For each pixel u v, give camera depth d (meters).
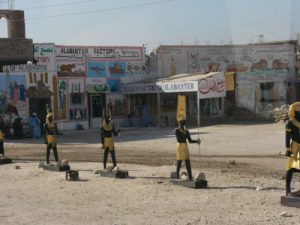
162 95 47.56
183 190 13.91
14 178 17.78
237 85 49.50
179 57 49.53
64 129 44.38
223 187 14.21
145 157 23.84
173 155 24.53
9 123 39.03
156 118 47.78
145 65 49.41
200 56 49.84
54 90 43.62
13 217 11.66
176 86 42.88
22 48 39.47
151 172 17.75
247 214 10.70
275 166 19.66
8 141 35.91
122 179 16.33
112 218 11.05
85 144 31.58
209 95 41.59
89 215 11.48
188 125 45.00
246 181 15.27
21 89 41.66
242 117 48.84
